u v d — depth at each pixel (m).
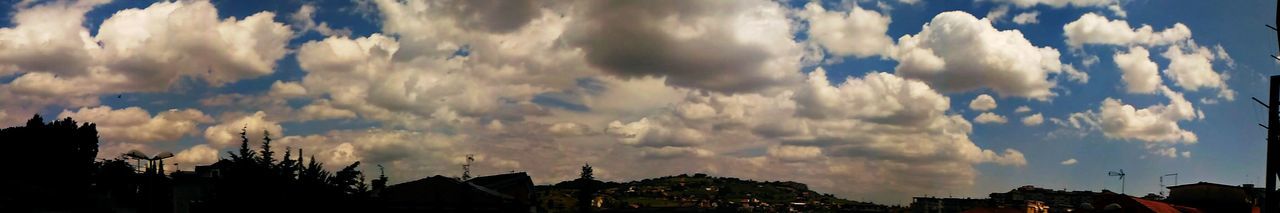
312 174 48.88
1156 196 95.56
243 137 48.47
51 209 60.44
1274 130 33.31
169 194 69.00
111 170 73.81
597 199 142.00
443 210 55.19
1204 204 76.25
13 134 73.06
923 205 104.31
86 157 77.62
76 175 73.75
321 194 48.16
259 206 46.66
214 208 47.12
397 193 59.69
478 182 78.50
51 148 73.62
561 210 103.38
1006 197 108.19
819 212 138.12
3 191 57.91
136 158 73.44
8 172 67.81
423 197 59.59
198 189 68.19
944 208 101.88
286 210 47.03
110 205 69.31
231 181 47.12
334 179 49.78
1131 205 64.69
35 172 71.62
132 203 71.38
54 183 70.31
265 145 48.88
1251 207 72.12
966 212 89.44
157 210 69.38
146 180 72.25
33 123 75.00
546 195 126.56
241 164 47.44
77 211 62.84
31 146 72.56
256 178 47.06
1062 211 91.88
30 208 58.12
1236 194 75.75
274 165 48.53
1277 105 33.31
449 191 59.66
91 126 79.81
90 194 70.62
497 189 75.88
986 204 99.06
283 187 47.53
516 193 78.31
